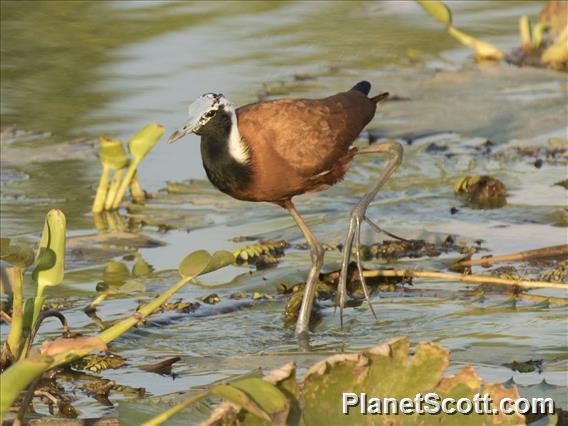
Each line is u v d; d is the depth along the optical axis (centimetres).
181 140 1526
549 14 1834
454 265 1096
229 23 1966
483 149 1453
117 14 2000
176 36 1886
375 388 657
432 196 1302
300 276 1080
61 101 1599
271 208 1288
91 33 1894
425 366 657
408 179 1366
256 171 969
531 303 1002
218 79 1681
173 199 1314
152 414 745
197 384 844
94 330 955
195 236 1198
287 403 615
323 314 1006
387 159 1442
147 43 1847
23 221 1223
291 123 974
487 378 826
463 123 1533
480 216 1234
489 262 1099
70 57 1778
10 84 1662
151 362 898
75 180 1370
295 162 976
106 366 886
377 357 656
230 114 959
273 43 1867
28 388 815
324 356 888
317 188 1023
